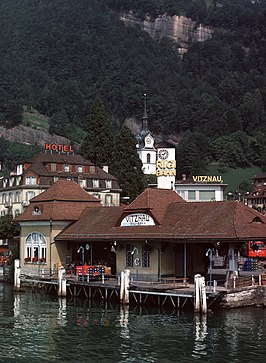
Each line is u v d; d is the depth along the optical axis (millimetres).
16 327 54781
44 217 85000
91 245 82750
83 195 89625
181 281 71188
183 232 69375
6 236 109000
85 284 70250
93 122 149375
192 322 55312
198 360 43219
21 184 133000
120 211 81250
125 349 46438
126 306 64625
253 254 98125
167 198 77562
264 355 44219
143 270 73750
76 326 54781
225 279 70250
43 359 44031
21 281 82062
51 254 83812
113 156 146000
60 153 146875
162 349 46219
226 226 67000
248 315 58188
